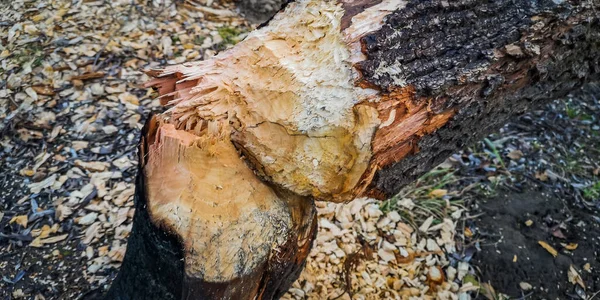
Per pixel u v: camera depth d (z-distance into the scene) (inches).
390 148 33.1
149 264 34.5
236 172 33.4
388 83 30.7
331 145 31.8
